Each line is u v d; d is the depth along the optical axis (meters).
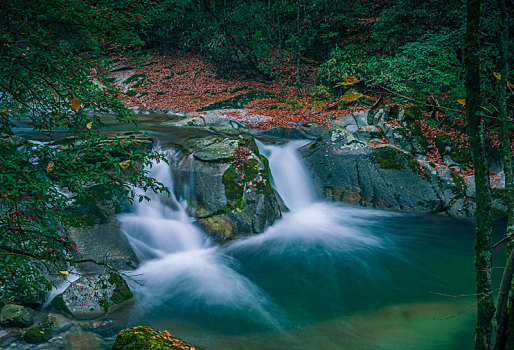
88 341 3.80
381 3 16.28
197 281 5.25
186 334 4.03
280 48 15.77
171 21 16.41
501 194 7.62
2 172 2.65
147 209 6.41
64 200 3.18
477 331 1.86
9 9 3.16
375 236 6.87
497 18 8.98
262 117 11.25
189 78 15.73
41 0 3.36
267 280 5.32
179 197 6.94
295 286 5.15
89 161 5.56
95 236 5.40
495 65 8.89
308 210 8.12
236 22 15.86
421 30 13.21
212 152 7.10
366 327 4.11
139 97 14.12
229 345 3.80
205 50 16.77
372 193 8.25
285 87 14.66
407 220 7.61
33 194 2.95
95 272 4.99
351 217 7.75
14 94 3.11
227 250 6.20
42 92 3.25
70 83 3.30
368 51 13.90
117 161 3.28
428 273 5.54
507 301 1.44
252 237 6.58
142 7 5.38
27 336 3.72
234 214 6.59
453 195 7.86
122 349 2.81
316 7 16.78
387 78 10.43
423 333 3.93
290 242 6.52
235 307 4.61
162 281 5.23
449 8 12.01
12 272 2.90
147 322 4.25
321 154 8.73
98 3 4.44
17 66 2.88
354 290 5.04
